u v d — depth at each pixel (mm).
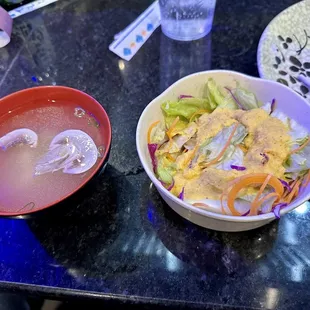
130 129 721
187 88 640
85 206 621
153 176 521
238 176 528
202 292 529
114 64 838
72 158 587
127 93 784
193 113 633
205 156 562
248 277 541
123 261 563
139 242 581
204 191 537
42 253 577
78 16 938
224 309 516
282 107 617
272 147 542
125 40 874
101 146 601
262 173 515
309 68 785
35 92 646
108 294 534
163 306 529
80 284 544
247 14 918
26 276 556
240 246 568
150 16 909
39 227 603
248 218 480
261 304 516
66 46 881
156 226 596
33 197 555
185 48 858
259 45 770
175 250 570
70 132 616
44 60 859
